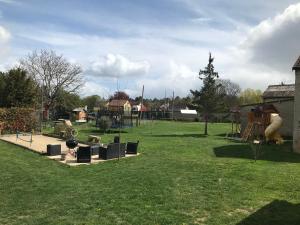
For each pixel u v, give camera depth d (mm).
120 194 12672
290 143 31719
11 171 16797
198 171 16953
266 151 25719
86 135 38094
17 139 30953
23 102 44156
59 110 69688
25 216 10406
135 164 19047
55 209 11000
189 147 27312
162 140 33062
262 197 12461
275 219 10219
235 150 26000
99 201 11805
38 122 39156
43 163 19297
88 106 109375
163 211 10812
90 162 19672
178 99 134750
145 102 129750
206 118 43688
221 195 12664
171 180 14945
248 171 16984
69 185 14078
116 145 21234
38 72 58844
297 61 25906
